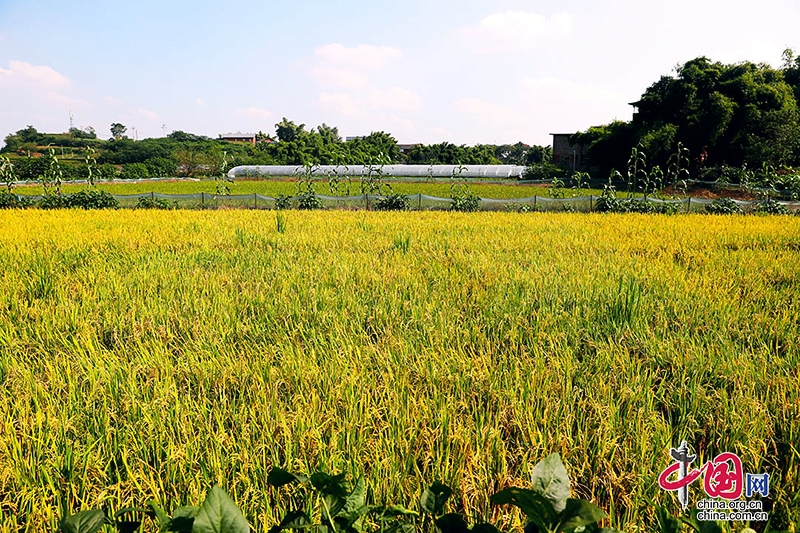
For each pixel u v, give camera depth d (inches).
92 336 203.2
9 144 3838.6
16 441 121.0
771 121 1749.5
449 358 177.0
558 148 2613.2
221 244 430.3
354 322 222.2
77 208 766.5
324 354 183.0
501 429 137.7
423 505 66.4
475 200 920.9
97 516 60.0
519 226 580.1
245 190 1561.3
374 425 131.5
